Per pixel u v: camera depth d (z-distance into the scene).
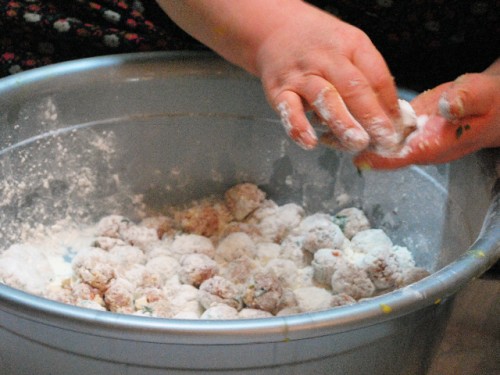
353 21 1.20
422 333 1.00
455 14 1.18
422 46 1.20
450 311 1.04
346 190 1.23
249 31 1.03
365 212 1.23
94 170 1.21
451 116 0.99
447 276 0.95
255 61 1.04
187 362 0.94
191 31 1.08
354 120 0.97
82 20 1.25
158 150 1.22
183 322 0.91
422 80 1.24
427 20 1.18
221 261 1.18
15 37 1.26
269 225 1.21
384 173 1.19
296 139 0.98
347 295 1.11
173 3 1.07
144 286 1.13
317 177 1.23
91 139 1.20
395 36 1.20
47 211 1.20
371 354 0.97
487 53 1.21
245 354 0.93
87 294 1.11
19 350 0.98
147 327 0.91
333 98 0.97
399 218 1.20
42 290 1.12
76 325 0.92
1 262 1.11
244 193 1.23
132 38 1.24
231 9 1.04
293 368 0.95
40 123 1.16
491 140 1.03
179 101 1.20
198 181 1.25
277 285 1.11
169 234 1.21
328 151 1.21
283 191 1.25
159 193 1.25
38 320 0.93
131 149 1.21
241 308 1.12
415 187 1.17
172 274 1.15
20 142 1.16
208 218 1.21
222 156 1.24
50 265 1.17
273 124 1.22
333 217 1.22
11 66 1.26
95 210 1.23
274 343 0.93
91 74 1.17
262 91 1.20
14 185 1.16
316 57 0.99
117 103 1.19
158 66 1.19
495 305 1.24
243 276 1.15
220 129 1.22
